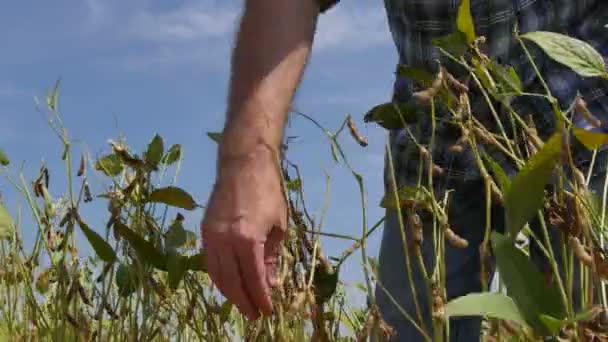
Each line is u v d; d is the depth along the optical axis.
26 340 1.60
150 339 1.42
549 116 1.24
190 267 1.28
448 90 0.98
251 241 0.97
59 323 1.59
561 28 1.26
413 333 1.39
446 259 1.40
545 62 1.25
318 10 1.11
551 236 1.20
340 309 1.33
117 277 1.44
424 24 1.33
